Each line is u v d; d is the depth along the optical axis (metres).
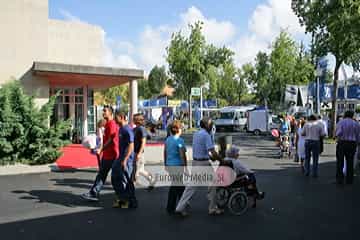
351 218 6.79
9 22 15.34
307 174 11.69
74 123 21.48
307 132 11.46
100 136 10.24
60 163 13.14
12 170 11.86
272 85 44.50
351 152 10.16
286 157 16.92
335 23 22.31
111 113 7.82
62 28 20.20
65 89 21.31
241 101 69.56
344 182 10.45
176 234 5.88
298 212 7.23
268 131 34.72
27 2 15.70
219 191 7.23
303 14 24.78
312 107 27.88
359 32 21.36
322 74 24.94
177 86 42.19
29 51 15.80
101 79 18.58
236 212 7.12
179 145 7.02
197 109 43.97
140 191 9.09
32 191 9.18
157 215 6.98
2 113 12.01
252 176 7.44
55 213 7.12
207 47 39.91
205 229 6.14
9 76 15.36
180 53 39.00
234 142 25.98
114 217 6.84
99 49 21.58
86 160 13.92
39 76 16.16
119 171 7.40
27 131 12.30
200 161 7.00
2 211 7.26
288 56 41.62
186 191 6.94
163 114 42.59
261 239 5.65
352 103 32.78
